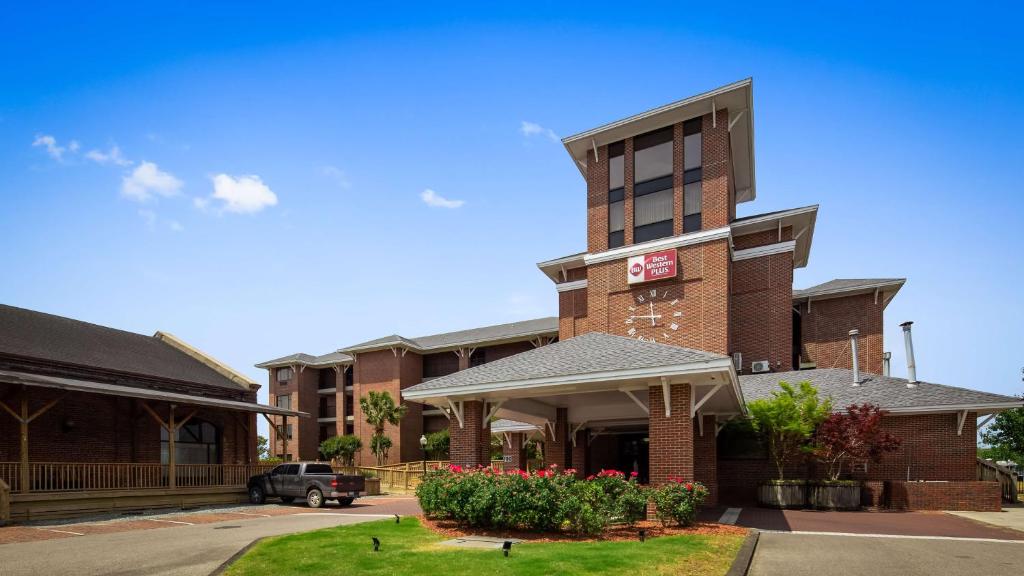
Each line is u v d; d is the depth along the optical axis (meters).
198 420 28.52
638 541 11.57
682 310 29.88
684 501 13.53
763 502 20.86
